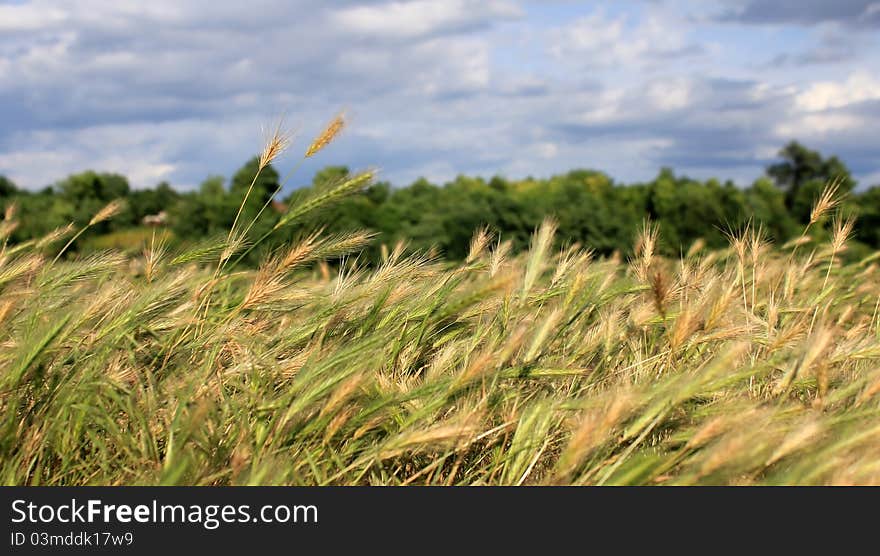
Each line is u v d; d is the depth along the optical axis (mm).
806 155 57438
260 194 33375
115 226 39531
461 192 39656
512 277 2771
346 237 3271
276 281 3186
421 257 3633
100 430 2686
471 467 2658
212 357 2947
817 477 2195
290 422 2598
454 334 3508
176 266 3484
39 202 39625
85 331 2951
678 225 42594
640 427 2549
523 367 2920
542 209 37781
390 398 2602
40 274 3439
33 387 2680
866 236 40500
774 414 2510
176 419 2404
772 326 3494
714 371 2514
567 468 2254
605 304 3990
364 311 3451
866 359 3463
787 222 45062
